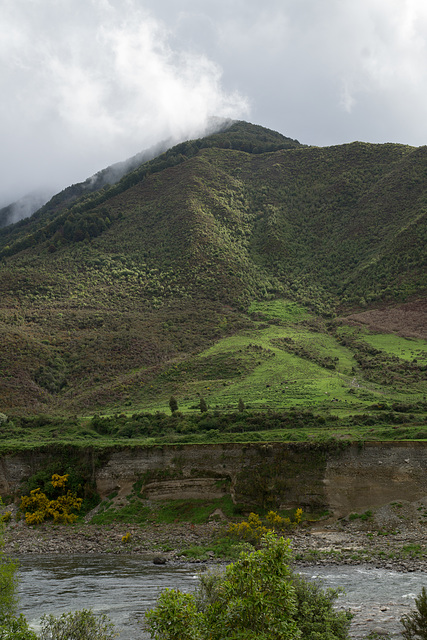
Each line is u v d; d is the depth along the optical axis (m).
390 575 43.59
